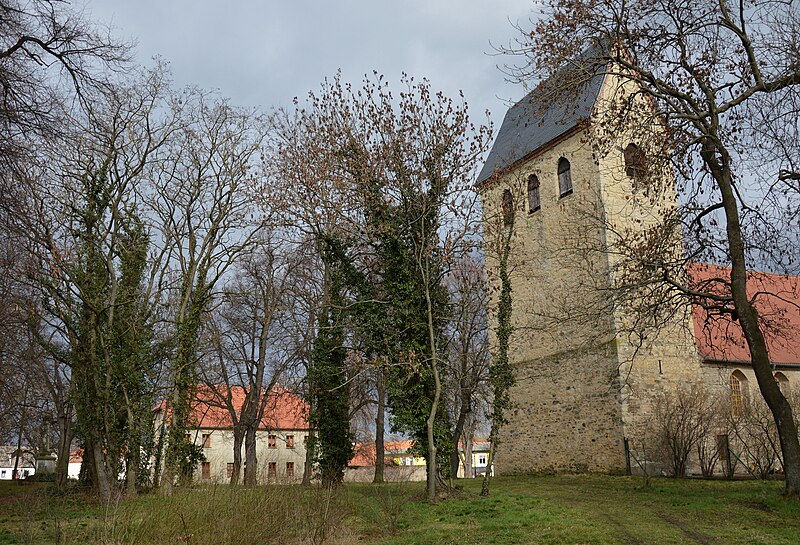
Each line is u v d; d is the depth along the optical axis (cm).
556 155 2930
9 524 1505
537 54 1642
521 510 1477
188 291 2525
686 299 1872
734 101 1567
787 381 2997
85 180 2259
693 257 1756
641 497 1705
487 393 2872
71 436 3209
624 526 1237
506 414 3094
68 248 2198
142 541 1095
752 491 1670
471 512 1491
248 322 3241
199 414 4703
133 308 2409
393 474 4369
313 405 2489
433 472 1769
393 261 1947
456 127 1966
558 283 2825
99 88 1406
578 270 2703
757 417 2358
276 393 3247
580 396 2664
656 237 1758
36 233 1664
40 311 2327
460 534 1232
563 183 2903
